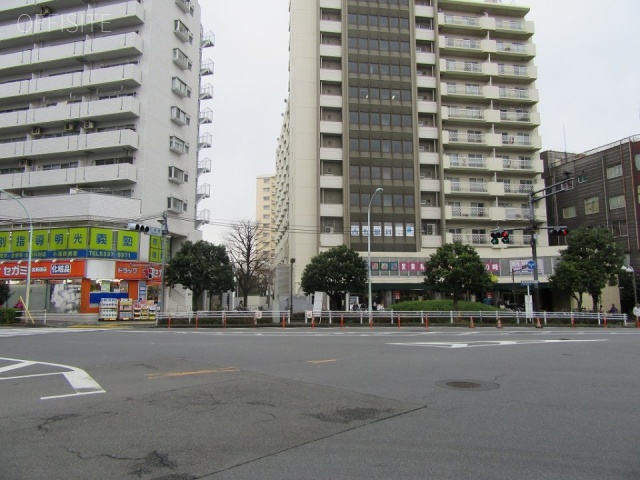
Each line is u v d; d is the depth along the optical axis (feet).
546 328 87.66
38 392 25.03
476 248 144.25
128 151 117.60
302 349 45.42
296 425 18.90
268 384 27.35
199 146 149.18
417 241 141.38
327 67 150.71
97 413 20.56
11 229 110.22
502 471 14.14
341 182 142.41
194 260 97.45
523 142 155.84
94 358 38.73
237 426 18.69
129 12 119.75
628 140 140.77
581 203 153.28
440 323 93.66
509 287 140.67
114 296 106.52
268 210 437.99
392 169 143.64
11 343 51.49
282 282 107.45
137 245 112.37
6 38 128.16
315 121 148.05
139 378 29.30
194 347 47.14
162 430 18.06
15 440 16.80
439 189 148.36
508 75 158.10
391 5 152.25
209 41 155.53
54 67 127.44
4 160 124.47
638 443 16.88
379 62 148.46
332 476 13.66
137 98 120.26
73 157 121.80
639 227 134.92
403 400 23.50
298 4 153.07
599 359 39.04
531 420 19.90
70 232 104.58
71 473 13.79
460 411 21.38
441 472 14.03
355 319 93.66
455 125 156.87
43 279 104.53
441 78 157.89
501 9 163.63
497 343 51.88
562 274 113.39
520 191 152.15
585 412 21.30
